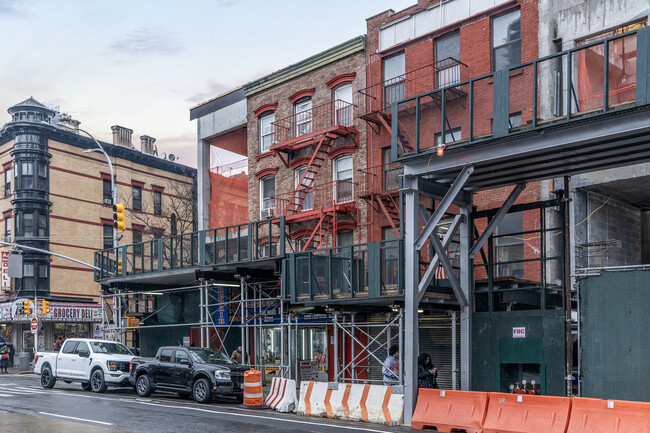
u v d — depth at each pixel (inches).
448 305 707.4
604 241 724.7
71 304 1712.6
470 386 667.4
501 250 827.4
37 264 1692.9
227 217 1296.8
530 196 804.6
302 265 823.1
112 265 1234.6
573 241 758.5
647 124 495.8
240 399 803.4
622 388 546.3
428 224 628.7
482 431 540.4
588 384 565.3
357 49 1035.3
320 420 630.5
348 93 1059.3
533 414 517.3
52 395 832.9
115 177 1907.0
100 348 927.0
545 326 621.6
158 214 2018.9
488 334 661.9
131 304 1362.0
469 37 892.0
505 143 576.7
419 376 632.4
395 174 956.6
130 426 550.6
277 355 1082.1
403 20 981.2
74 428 530.0
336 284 786.2
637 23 725.3
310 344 1019.3
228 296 1098.1
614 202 826.8
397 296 670.5
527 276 791.7
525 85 820.0
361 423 616.7
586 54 666.2
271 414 673.6
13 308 1625.2
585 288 577.0
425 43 947.3
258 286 1042.7
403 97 959.0
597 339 565.0
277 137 1160.2
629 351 546.0
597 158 578.2
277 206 1145.4
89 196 1840.6
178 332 1190.9
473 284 685.3
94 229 1840.6
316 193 1072.2
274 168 1157.1
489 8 872.9
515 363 644.1
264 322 1064.2
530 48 819.4
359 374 894.4
